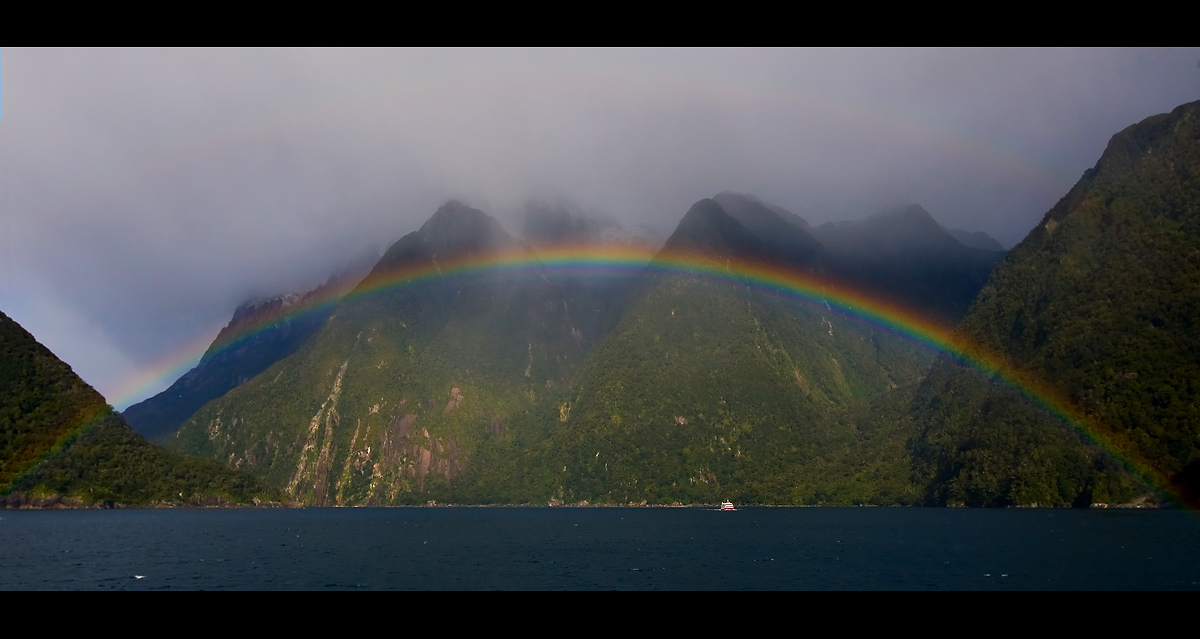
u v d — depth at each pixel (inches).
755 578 4325.8
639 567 4845.0
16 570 4645.7
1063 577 4165.8
